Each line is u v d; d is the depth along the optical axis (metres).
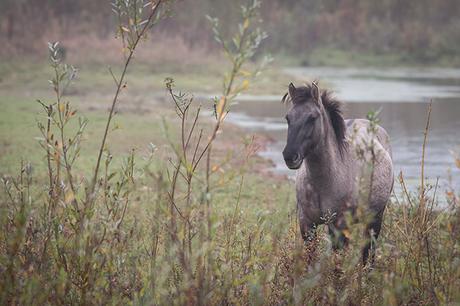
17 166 37.62
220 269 14.45
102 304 13.77
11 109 65.12
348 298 14.34
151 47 113.81
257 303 13.39
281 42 161.50
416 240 16.38
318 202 18.73
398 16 190.88
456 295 13.67
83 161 40.56
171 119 63.19
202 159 42.78
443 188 34.78
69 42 112.88
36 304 13.40
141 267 14.97
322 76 119.19
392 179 20.98
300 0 185.25
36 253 14.66
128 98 79.50
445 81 113.50
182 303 13.06
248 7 11.98
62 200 14.88
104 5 129.25
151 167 36.69
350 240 14.67
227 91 12.10
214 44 123.06
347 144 18.98
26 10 128.50
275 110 75.56
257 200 32.00
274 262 15.71
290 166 17.39
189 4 136.38
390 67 152.62
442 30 183.62
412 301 14.59
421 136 55.38
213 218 12.83
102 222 14.13
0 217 15.53
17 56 105.56
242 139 16.97
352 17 180.25
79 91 83.31
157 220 13.82
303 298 14.44
